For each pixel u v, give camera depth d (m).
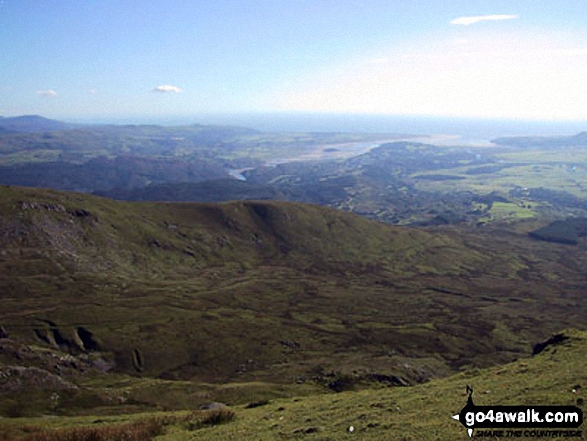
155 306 186.25
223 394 97.00
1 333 144.38
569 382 31.88
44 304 175.88
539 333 180.75
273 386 103.06
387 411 32.34
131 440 35.00
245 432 33.19
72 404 94.81
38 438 35.69
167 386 106.81
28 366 121.31
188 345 156.38
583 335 53.25
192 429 38.31
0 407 91.00
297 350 158.88
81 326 159.75
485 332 181.00
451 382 42.59
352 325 186.50
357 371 118.81
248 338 165.75
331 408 38.03
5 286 186.75
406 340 171.00
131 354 147.75
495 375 41.03
